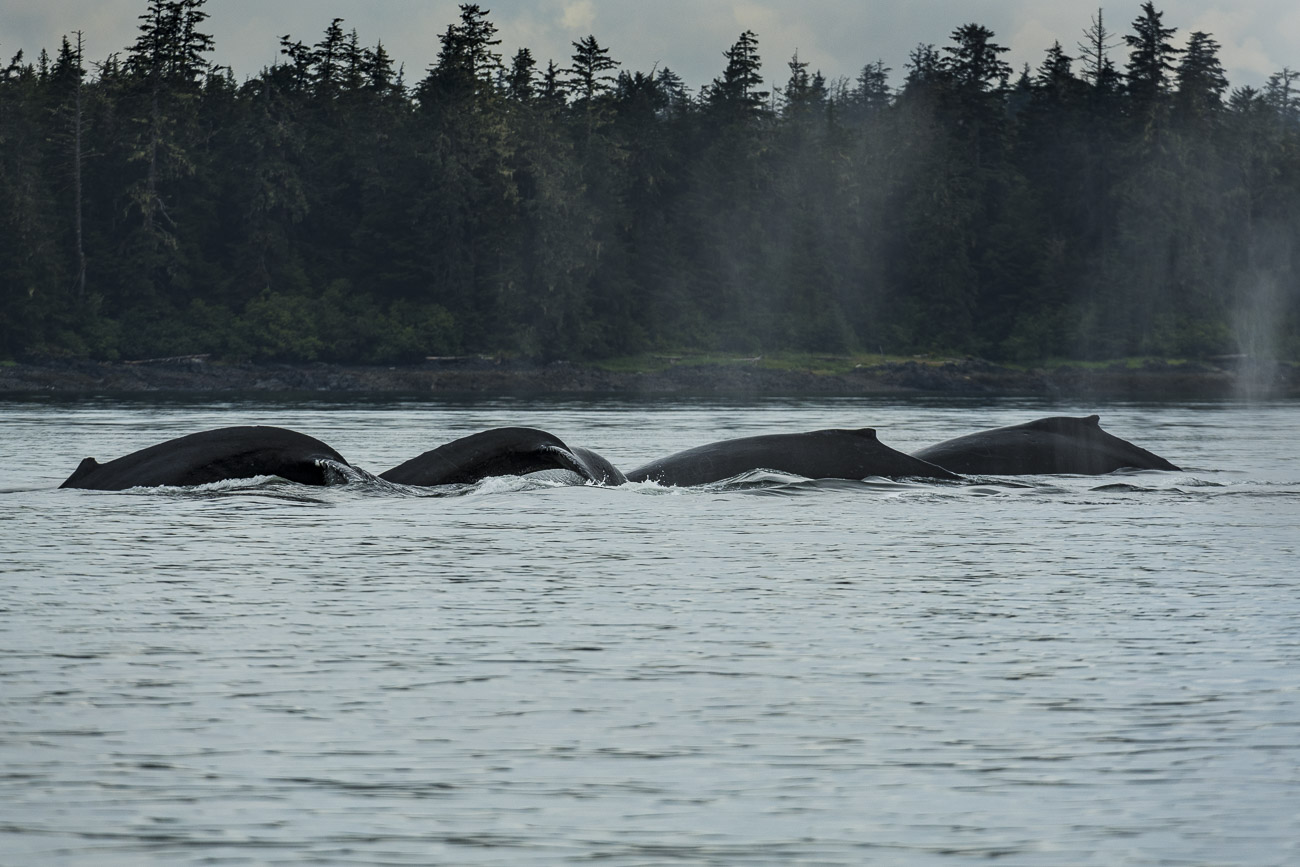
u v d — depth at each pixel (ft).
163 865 63.46
